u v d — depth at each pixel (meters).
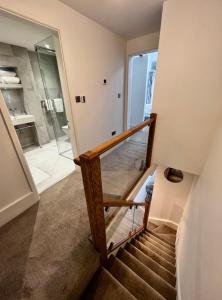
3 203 1.47
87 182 0.90
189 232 1.61
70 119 2.20
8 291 0.99
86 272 1.09
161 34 1.82
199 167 2.14
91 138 2.66
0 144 1.36
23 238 1.35
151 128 2.19
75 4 1.75
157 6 1.82
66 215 1.60
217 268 0.67
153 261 1.61
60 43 1.78
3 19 1.87
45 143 3.90
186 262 1.30
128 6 1.82
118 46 2.81
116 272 1.29
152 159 2.49
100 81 2.57
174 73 1.90
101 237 1.17
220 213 0.84
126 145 2.76
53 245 1.28
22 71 3.21
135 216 3.28
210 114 1.84
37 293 0.98
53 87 3.16
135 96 4.60
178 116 2.05
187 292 1.03
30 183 1.67
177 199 3.04
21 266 1.13
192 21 1.62
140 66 4.25
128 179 2.23
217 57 1.62
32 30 2.23
